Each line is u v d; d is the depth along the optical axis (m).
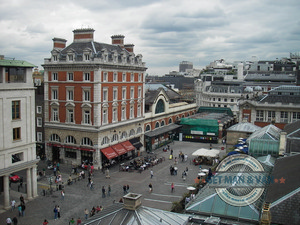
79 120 62.47
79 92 61.69
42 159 67.94
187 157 72.94
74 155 64.81
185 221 23.30
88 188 51.12
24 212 40.59
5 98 41.16
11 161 42.34
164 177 57.78
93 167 60.59
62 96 64.00
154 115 83.81
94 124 60.66
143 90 76.62
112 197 47.34
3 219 39.00
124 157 69.50
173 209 33.94
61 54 65.50
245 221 25.11
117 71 65.56
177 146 86.50
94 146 60.88
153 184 53.75
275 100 80.75
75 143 64.00
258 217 24.86
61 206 43.50
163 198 47.25
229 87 137.50
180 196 48.16
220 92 138.62
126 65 67.94
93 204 44.50
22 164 43.62
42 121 71.25
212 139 91.25
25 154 44.62
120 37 76.38
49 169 60.97
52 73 64.81
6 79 41.91
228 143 69.00
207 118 95.94
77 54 63.25
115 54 64.62
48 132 66.56
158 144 83.75
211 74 192.38
